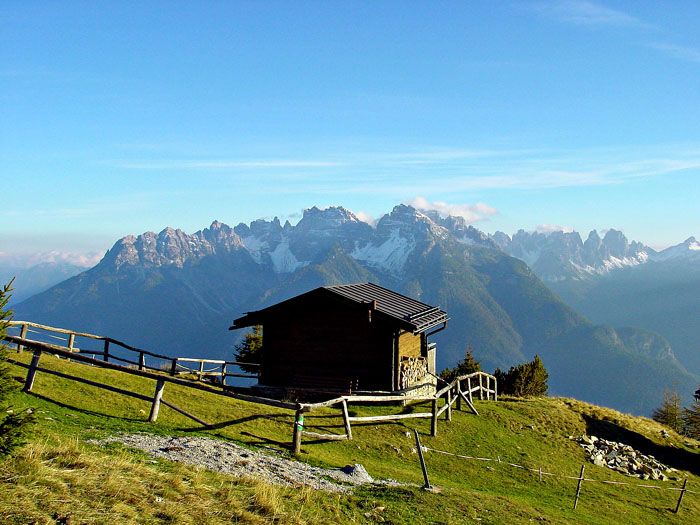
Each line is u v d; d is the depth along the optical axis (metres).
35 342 17.38
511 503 17.17
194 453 13.96
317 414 23.39
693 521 21.78
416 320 31.09
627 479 25.95
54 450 10.86
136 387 20.94
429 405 29.89
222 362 33.88
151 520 9.45
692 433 61.12
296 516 11.11
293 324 30.66
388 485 15.69
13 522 8.20
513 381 45.00
